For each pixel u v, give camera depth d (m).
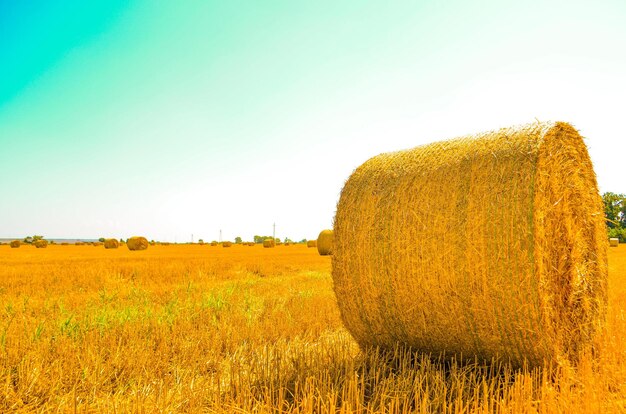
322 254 29.84
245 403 4.05
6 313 7.70
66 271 14.80
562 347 5.17
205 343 6.21
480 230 4.93
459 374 4.81
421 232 5.36
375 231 5.79
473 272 4.95
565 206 5.62
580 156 6.05
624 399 4.32
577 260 5.78
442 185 5.35
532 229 4.63
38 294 10.39
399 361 5.69
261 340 6.52
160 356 5.58
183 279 13.87
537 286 4.61
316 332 7.20
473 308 5.01
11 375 4.72
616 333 6.20
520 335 4.80
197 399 4.36
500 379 4.68
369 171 6.34
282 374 4.90
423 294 5.34
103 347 5.64
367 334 6.15
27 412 4.09
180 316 7.59
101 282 12.58
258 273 17.03
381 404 3.93
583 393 4.33
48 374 4.82
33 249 46.56
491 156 5.10
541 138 4.90
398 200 5.68
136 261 20.45
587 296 6.14
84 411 4.06
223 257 26.20
